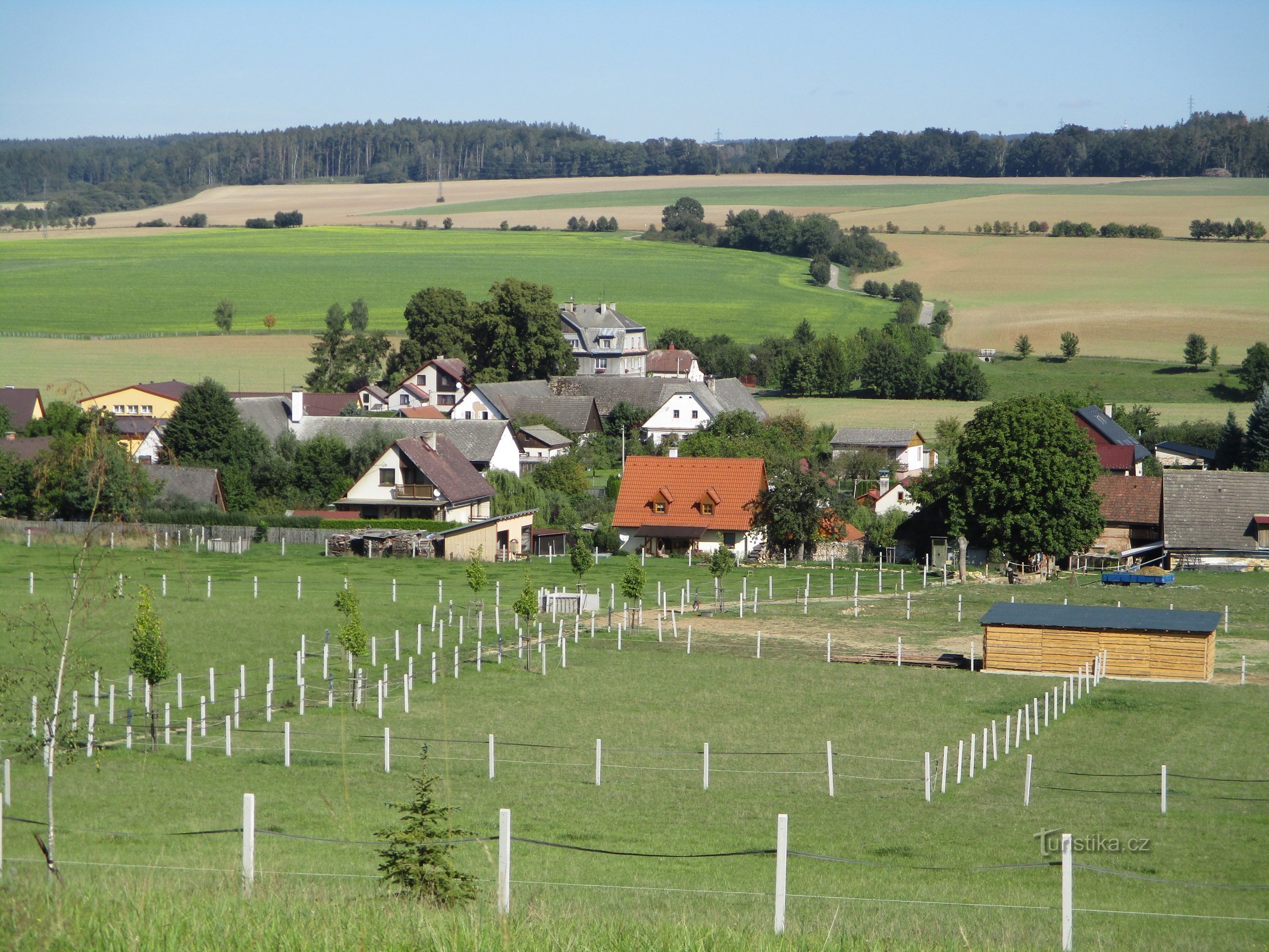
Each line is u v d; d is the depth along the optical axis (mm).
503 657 85188
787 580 129125
